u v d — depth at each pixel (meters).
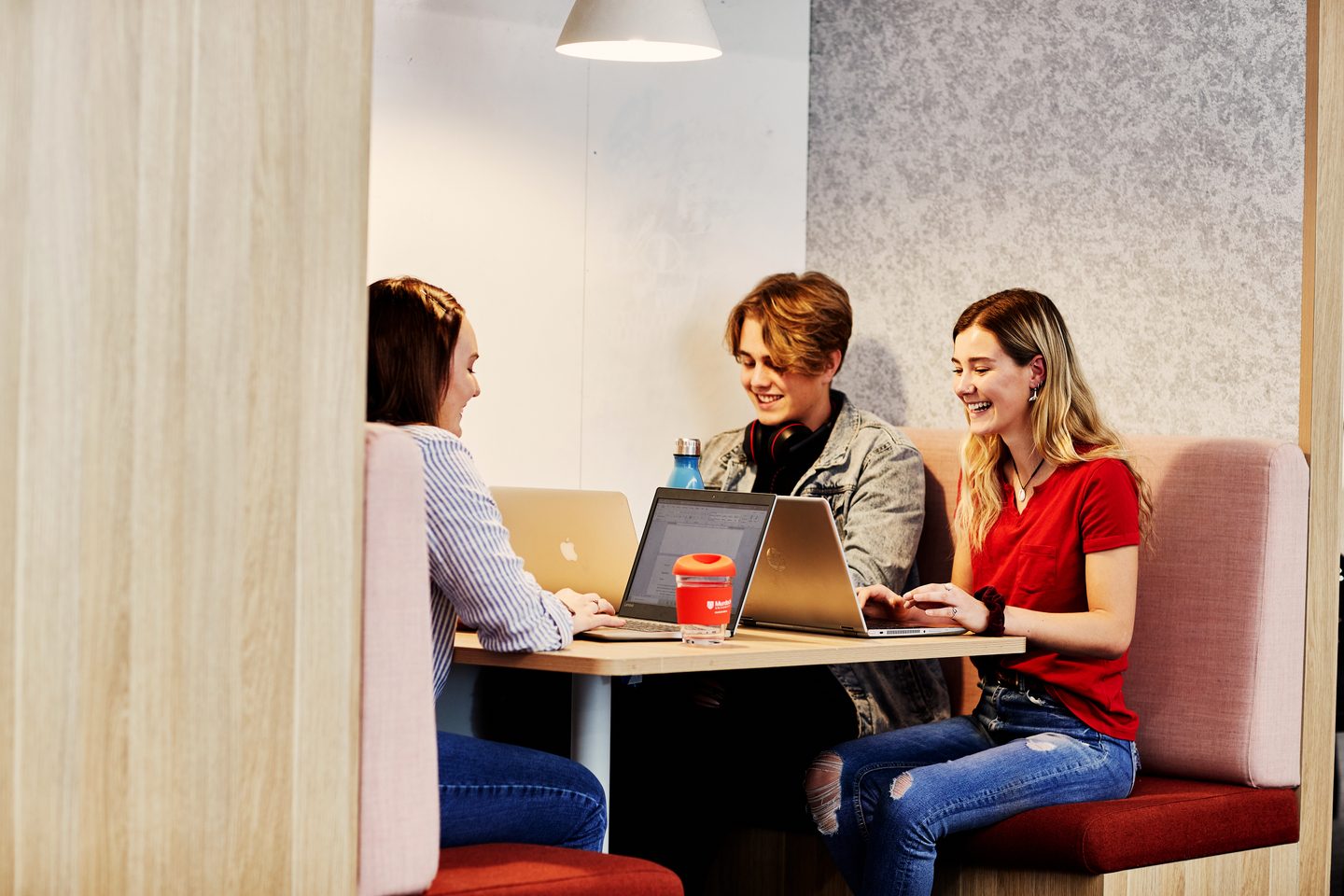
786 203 4.08
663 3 3.09
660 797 3.31
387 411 2.48
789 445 3.52
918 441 3.58
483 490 2.35
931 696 3.41
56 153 1.71
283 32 1.83
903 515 3.33
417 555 1.97
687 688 3.33
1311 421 3.00
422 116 3.41
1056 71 3.73
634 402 3.77
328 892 1.88
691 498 2.81
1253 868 2.90
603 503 2.88
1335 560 3.04
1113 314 3.63
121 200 1.74
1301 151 3.27
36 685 1.71
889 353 4.04
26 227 1.70
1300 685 2.99
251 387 1.82
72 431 1.72
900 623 2.81
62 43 1.71
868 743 2.93
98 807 1.73
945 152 3.93
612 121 3.72
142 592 1.75
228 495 1.80
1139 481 2.89
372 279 3.34
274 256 1.83
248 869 1.82
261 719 1.83
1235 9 3.40
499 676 3.44
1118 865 2.63
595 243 3.70
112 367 1.74
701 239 3.90
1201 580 3.00
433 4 3.42
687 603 2.49
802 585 2.74
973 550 3.07
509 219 3.55
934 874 2.90
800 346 3.46
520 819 2.37
